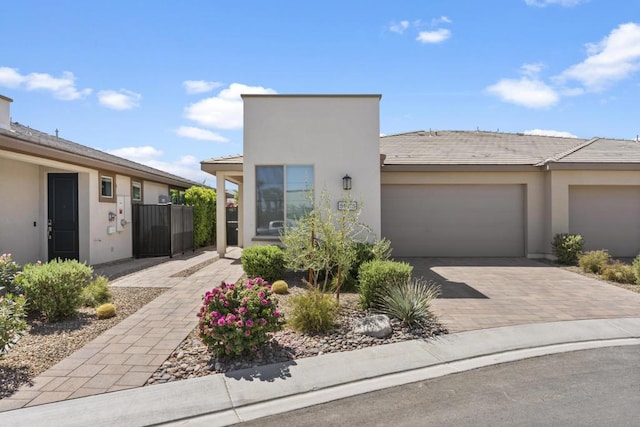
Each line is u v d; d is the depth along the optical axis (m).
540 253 13.84
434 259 13.55
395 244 14.16
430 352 5.16
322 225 7.21
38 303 6.16
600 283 9.41
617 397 3.96
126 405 3.81
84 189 11.71
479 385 4.28
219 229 14.34
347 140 10.43
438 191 14.14
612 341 5.64
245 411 3.79
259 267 8.88
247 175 10.38
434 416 3.63
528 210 13.83
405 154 15.12
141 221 14.20
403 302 6.08
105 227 12.52
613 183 13.28
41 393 4.01
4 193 10.16
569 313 6.83
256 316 4.95
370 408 3.82
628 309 7.09
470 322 6.32
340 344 5.35
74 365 4.66
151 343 5.35
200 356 4.93
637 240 13.70
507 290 8.63
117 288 8.51
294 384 4.30
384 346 5.32
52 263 6.91
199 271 10.77
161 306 7.11
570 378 4.43
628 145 15.34
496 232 14.09
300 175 10.44
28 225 11.09
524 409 3.73
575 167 12.97
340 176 10.41
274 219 10.41
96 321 6.27
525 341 5.55
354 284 8.34
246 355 4.93
